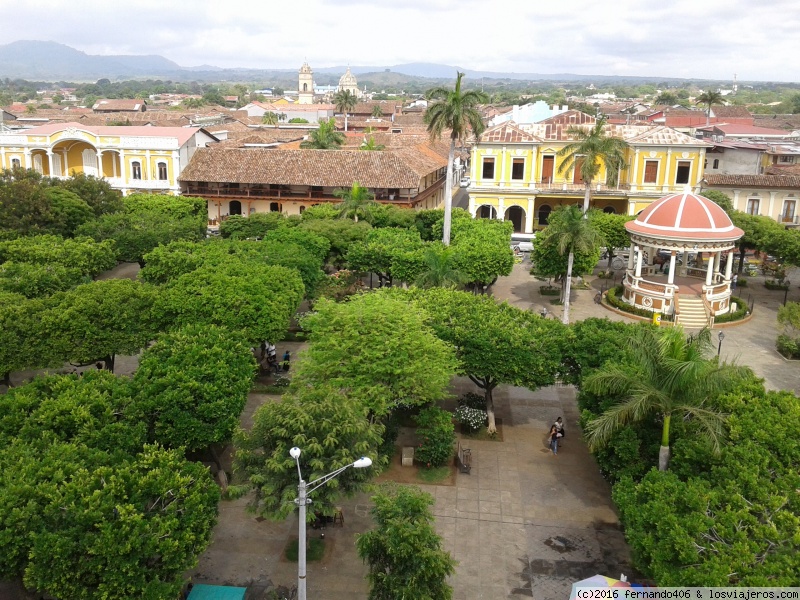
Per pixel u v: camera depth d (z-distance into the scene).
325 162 69.44
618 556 23.61
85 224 51.03
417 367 26.12
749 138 97.50
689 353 21.59
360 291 40.25
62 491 17.78
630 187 66.88
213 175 68.69
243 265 37.91
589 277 60.25
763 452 20.39
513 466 29.36
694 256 60.44
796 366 39.75
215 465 28.12
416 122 139.62
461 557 23.41
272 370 38.34
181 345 26.56
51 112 149.00
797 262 50.84
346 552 23.61
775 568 16.39
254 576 22.33
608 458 24.34
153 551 17.56
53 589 16.47
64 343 30.08
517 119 100.75
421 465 29.22
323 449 20.45
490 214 71.62
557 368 28.98
